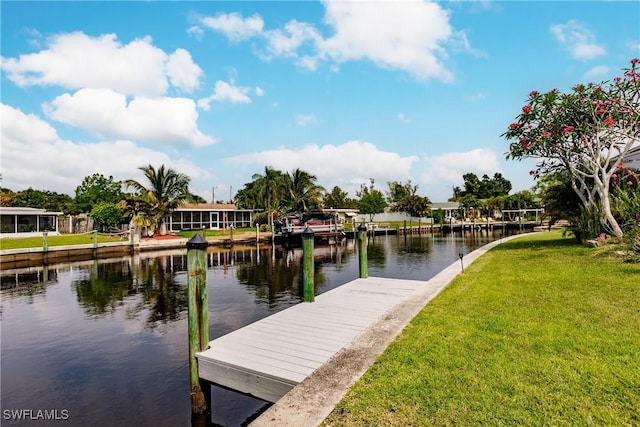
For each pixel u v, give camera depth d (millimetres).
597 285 5945
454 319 4652
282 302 9742
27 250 17938
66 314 8766
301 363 3842
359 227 8992
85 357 6082
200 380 4145
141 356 6113
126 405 4531
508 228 49625
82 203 42906
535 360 3252
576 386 2777
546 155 12398
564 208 14234
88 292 11258
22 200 44219
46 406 4531
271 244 28875
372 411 2586
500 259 10602
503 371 3072
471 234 39844
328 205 63500
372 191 77250
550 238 17375
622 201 10305
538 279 6867
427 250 23297
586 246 11539
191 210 36938
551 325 4148
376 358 3518
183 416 4273
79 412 4387
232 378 3867
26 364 5809
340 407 2660
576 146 11516
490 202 58812
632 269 6945
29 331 7449
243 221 43781
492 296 5789
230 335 4750
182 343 6723
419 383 2951
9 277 14219
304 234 6566
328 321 5316
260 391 3666
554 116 11438
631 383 2771
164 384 5086
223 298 10250
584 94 10625
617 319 4230
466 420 2426
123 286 12203
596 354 3309
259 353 4129
